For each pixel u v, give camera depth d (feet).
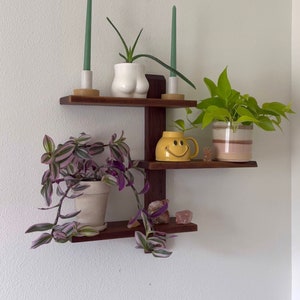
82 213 2.70
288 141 3.85
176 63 3.26
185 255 3.35
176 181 3.30
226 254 3.54
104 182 2.67
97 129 3.00
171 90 3.00
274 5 3.74
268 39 3.72
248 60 3.62
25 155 2.77
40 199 2.81
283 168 3.82
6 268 2.73
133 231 2.80
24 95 2.77
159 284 3.23
